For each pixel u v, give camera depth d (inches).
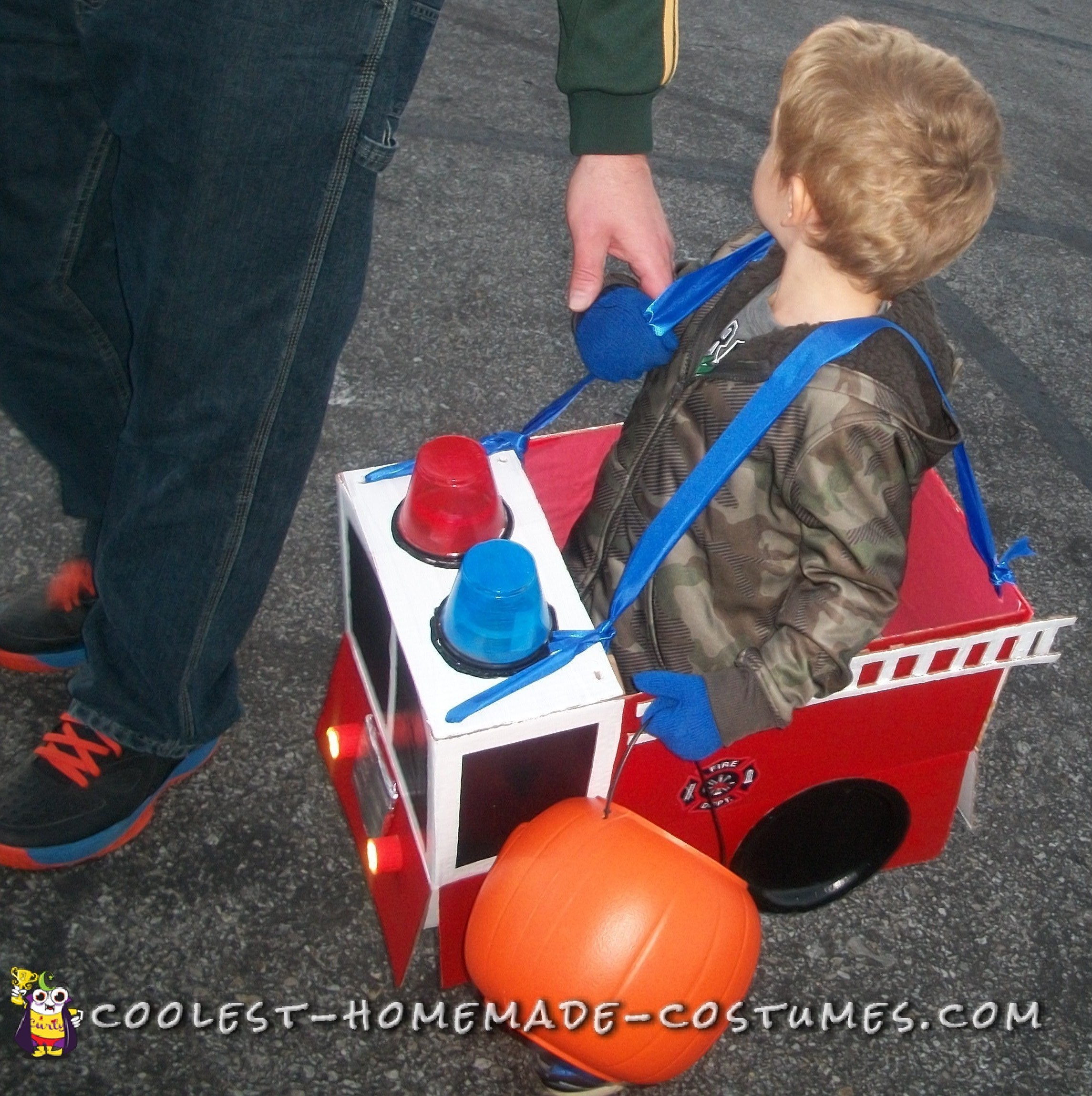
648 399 64.6
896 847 73.7
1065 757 85.7
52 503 92.7
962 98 53.5
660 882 55.5
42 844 69.0
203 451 56.9
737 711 55.2
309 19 47.4
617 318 63.4
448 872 60.9
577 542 67.9
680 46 175.2
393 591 59.0
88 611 80.2
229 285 52.4
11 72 56.2
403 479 64.9
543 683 56.0
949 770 70.8
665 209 137.6
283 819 75.7
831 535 54.9
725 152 150.9
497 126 145.3
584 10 61.2
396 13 48.4
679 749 56.8
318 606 88.7
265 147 49.5
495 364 111.7
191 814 75.1
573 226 65.3
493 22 167.8
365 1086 63.7
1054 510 107.7
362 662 69.5
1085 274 140.7
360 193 52.3
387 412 105.0
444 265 122.0
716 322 62.1
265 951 69.1
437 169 135.8
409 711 59.4
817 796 67.9
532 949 55.3
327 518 95.0
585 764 59.1
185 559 60.6
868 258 53.7
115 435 72.1
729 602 60.9
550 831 57.9
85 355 67.4
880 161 52.1
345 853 74.5
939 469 109.5
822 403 53.7
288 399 56.4
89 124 58.7
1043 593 99.0
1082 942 74.7
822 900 73.8
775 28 186.2
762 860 70.4
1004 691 89.7
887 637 60.6
